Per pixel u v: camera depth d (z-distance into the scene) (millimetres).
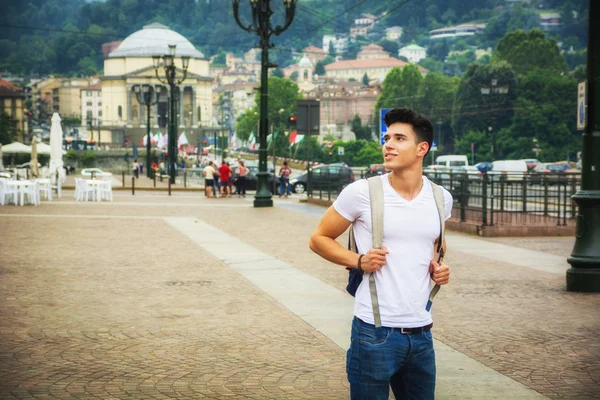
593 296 11422
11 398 6535
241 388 6875
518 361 7812
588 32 11719
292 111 185375
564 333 9016
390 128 4484
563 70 132750
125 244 17516
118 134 188875
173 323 9453
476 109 120438
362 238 4500
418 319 4398
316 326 9336
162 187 52438
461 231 21062
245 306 10555
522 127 115562
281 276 13188
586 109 11719
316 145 161000
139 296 11219
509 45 135875
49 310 10164
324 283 12492
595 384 7035
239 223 23219
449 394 6734
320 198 32375
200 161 125812
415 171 4465
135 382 7031
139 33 196250
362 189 4480
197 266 14281
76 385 6922
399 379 4645
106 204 31906
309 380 7125
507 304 10773
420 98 175250
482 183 20438
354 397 4461
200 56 193250
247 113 192375
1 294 11266
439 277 4441
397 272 4391
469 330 9164
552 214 23531
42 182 34031
